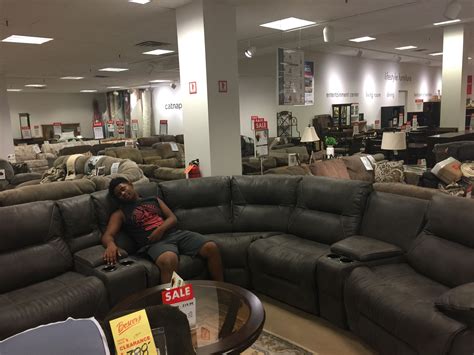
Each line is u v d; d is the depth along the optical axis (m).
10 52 6.59
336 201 3.16
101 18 4.73
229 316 2.10
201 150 4.39
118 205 3.24
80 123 17.09
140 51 7.38
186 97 4.49
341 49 8.85
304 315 2.89
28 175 6.96
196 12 4.20
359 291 2.34
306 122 8.96
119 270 2.70
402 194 2.98
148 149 9.10
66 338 0.97
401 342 2.03
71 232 2.99
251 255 3.21
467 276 2.15
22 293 2.57
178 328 1.20
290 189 3.54
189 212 3.60
